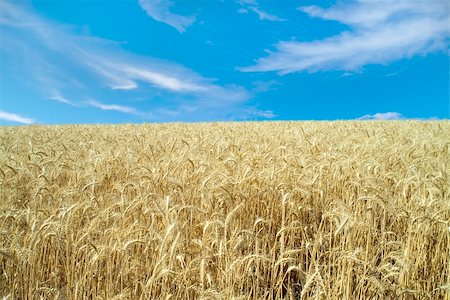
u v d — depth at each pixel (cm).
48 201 527
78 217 475
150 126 2011
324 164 593
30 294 358
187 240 401
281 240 382
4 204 539
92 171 642
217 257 382
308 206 520
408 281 373
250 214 519
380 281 354
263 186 531
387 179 590
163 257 307
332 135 1159
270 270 424
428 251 439
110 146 1007
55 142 1094
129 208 429
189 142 962
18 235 390
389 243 392
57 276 416
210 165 657
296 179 565
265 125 1827
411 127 1420
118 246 365
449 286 341
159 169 600
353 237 432
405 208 481
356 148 795
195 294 335
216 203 478
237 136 1142
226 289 319
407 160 659
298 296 408
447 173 572
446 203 454
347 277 350
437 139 950
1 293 380
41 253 406
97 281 383
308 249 438
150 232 377
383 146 833
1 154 813
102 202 506
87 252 381
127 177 654
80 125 2377
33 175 590
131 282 374
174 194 532
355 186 531
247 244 428
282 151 759
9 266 392
